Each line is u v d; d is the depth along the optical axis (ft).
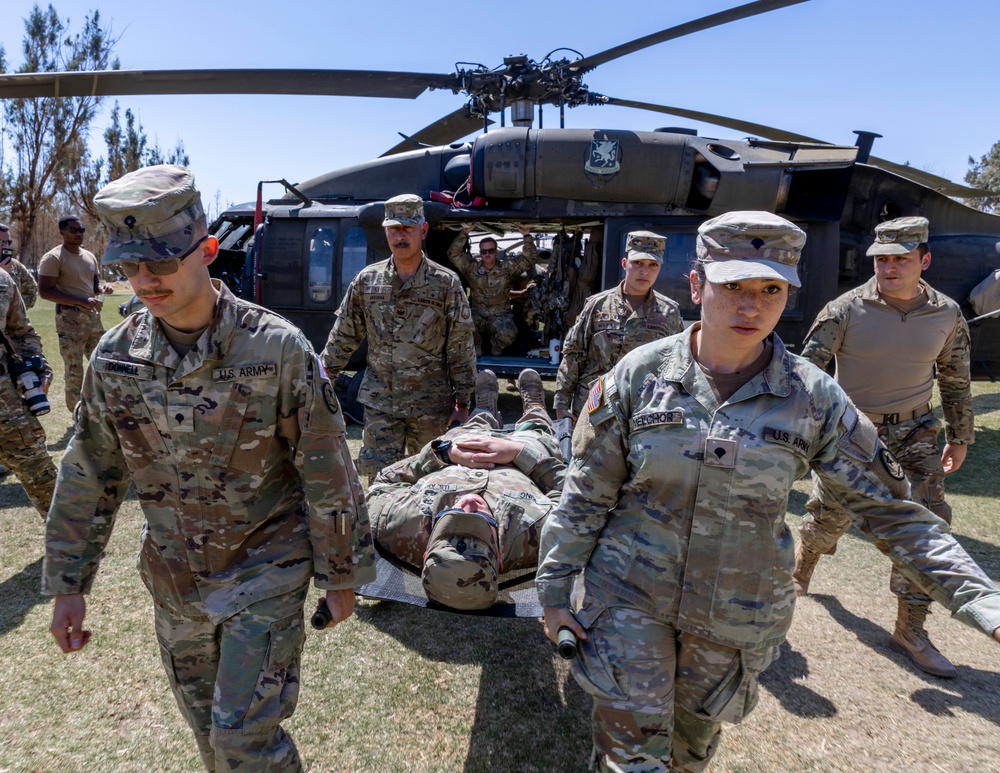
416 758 7.87
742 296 5.08
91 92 18.81
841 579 12.97
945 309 10.62
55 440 19.97
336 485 5.79
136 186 5.10
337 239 23.17
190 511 5.68
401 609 11.23
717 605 5.37
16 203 78.74
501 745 8.11
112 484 6.06
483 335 25.82
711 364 5.51
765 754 8.09
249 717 5.37
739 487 5.25
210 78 18.66
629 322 12.81
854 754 8.14
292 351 5.63
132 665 9.36
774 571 5.42
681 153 20.13
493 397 14.87
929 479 10.93
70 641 5.84
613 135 20.47
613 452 5.70
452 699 8.92
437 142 26.76
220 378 5.46
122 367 5.52
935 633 11.25
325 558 5.79
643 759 5.32
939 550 4.95
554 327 24.49
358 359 23.30
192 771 7.54
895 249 10.30
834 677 9.75
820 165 18.97
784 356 5.50
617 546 5.73
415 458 11.00
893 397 10.93
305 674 9.32
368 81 20.18
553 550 5.82
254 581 5.70
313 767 7.66
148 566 5.93
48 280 20.63
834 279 19.90
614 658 5.45
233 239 27.25
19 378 11.59
